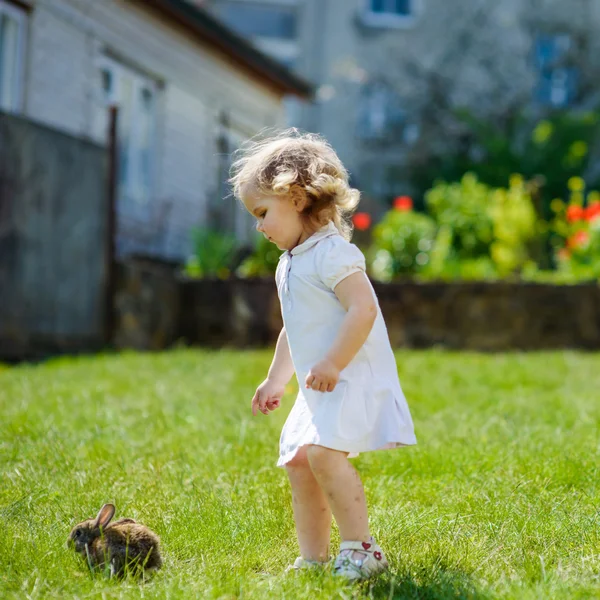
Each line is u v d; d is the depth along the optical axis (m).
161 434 5.16
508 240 14.81
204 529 3.24
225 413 5.85
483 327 12.41
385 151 28.25
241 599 2.51
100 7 13.55
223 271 13.67
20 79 12.10
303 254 3.04
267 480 4.04
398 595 2.59
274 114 19.03
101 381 7.51
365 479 4.09
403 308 12.45
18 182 9.63
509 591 2.54
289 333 3.06
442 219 15.30
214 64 16.66
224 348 12.30
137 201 14.59
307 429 2.89
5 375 7.81
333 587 2.61
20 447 4.61
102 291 10.94
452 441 4.84
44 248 10.01
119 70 14.24
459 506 3.56
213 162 16.81
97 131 13.73
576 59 28.72
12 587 2.61
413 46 28.44
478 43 28.28
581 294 12.41
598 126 26.91
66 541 2.94
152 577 2.79
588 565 2.83
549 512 3.42
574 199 14.84
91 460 4.41
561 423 5.37
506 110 28.09
